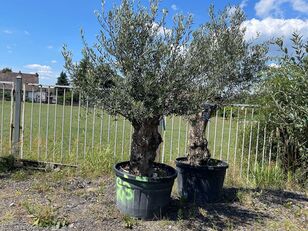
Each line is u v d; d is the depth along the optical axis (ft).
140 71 13.83
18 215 15.35
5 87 31.55
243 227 15.25
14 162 23.50
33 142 30.37
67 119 56.85
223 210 16.94
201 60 14.57
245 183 22.18
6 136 33.35
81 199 17.69
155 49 13.73
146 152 15.37
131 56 13.84
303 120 11.38
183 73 13.78
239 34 18.10
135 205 15.06
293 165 23.00
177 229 14.56
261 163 24.27
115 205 16.60
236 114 25.55
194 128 18.38
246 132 25.52
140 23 13.74
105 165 22.99
